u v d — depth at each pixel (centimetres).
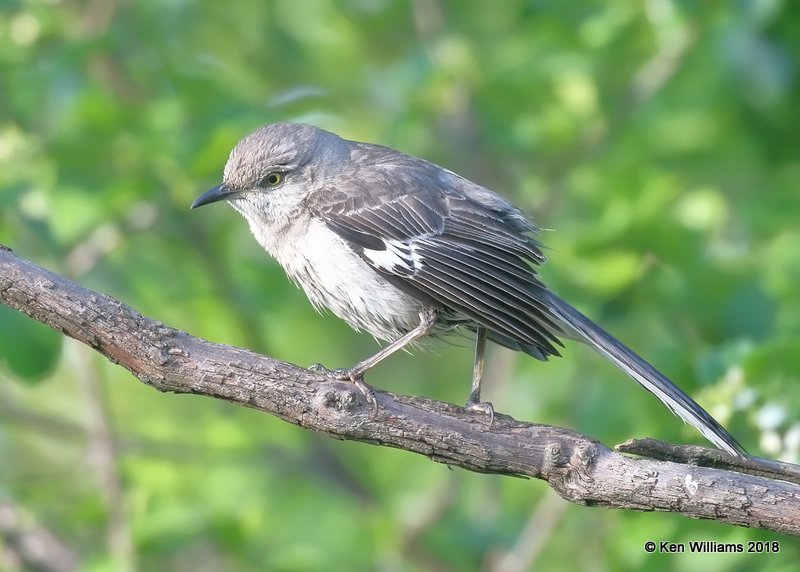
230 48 1630
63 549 1269
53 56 1323
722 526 997
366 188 959
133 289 1434
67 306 731
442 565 1314
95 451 1223
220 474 1358
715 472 705
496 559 1310
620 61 1425
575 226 1281
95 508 1209
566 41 1442
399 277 914
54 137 1291
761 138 1412
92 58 1377
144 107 1290
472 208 951
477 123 1454
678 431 1096
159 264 1454
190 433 1464
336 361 1620
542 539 1252
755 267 1251
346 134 1469
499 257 924
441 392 1614
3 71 1351
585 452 724
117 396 1551
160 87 1375
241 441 1349
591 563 1319
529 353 951
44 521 1298
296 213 977
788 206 1358
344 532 1360
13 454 1536
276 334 1532
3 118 1349
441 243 933
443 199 955
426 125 1452
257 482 1369
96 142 1262
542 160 1468
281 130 991
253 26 1633
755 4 1235
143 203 1318
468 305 886
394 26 1622
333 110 1427
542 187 1448
